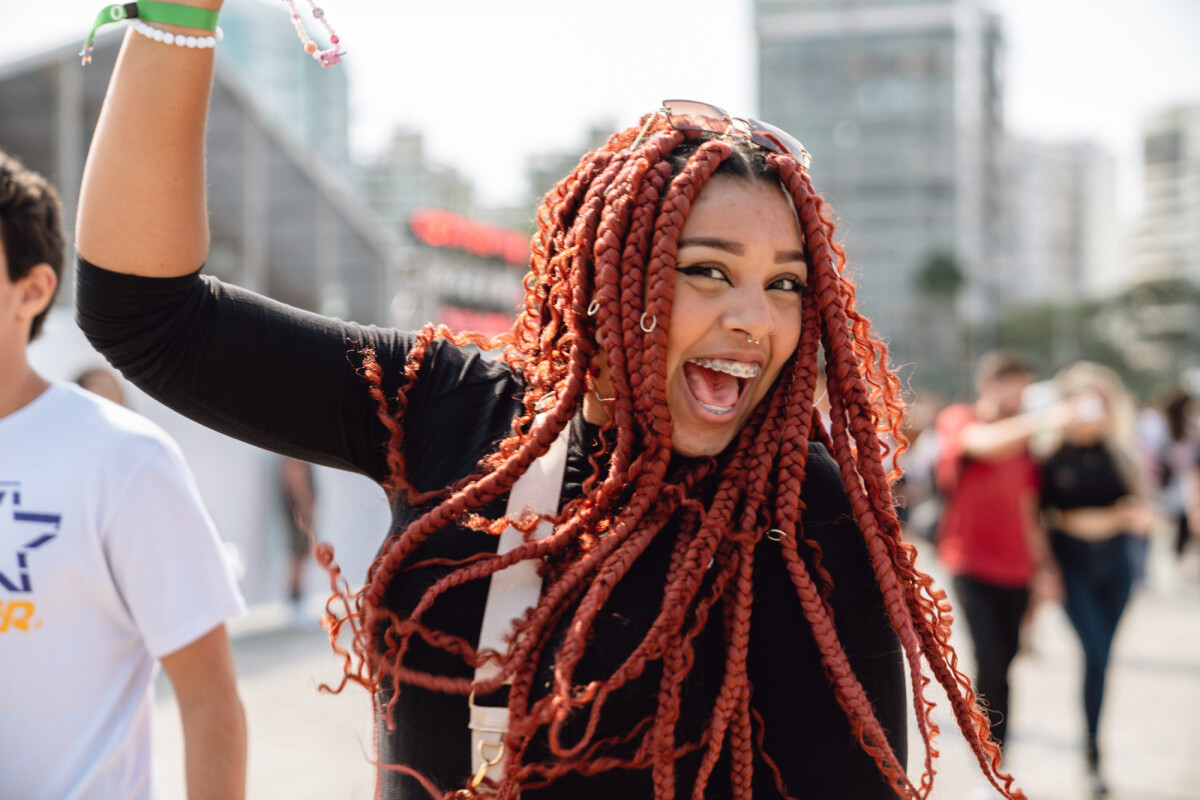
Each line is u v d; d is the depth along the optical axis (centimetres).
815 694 122
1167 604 949
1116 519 454
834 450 128
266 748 429
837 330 127
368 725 200
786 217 124
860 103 8506
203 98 120
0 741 146
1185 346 8200
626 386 123
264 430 131
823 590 124
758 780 122
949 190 8412
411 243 2408
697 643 121
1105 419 460
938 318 7831
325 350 131
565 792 117
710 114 129
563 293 129
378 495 169
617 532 120
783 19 8600
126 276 121
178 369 127
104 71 1180
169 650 154
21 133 1178
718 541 121
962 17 8938
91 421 156
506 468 124
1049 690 617
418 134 5300
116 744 151
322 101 5659
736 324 119
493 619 120
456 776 119
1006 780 125
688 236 121
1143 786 435
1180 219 12938
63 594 149
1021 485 445
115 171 118
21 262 157
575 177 134
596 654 117
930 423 1176
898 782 120
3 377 156
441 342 138
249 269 1430
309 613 696
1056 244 12306
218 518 659
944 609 126
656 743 113
